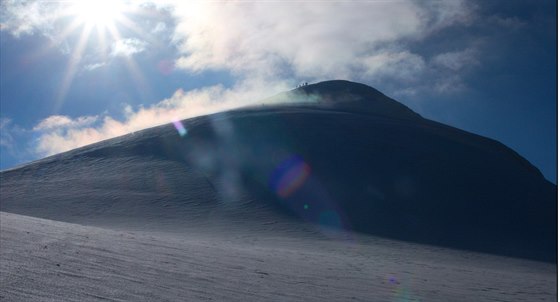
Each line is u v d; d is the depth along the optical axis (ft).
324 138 263.08
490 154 276.62
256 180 220.02
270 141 261.44
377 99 403.75
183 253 78.18
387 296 61.93
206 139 268.82
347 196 206.08
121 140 285.84
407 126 296.92
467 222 195.83
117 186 215.31
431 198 211.61
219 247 98.63
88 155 265.13
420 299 62.39
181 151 257.96
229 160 242.37
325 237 157.69
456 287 77.25
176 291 49.57
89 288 45.96
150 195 203.51
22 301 38.96
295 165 234.58
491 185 231.71
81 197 203.31
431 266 108.37
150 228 158.92
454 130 318.86
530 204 220.43
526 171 273.75
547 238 190.80
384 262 106.63
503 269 127.54
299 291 57.82
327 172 228.43
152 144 270.26
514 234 190.39
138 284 50.47
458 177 232.94
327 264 88.89
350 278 73.51
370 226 179.32
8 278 45.62
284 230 163.94
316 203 197.77
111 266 58.18
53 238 74.38
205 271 63.41
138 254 70.38
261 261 80.84
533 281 99.50
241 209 187.93
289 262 84.69
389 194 211.61
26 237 71.56
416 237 172.96
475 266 126.82
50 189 216.74
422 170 234.58
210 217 177.88
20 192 213.87
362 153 247.29
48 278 47.70
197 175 225.97
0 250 58.90
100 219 175.63
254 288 56.24
